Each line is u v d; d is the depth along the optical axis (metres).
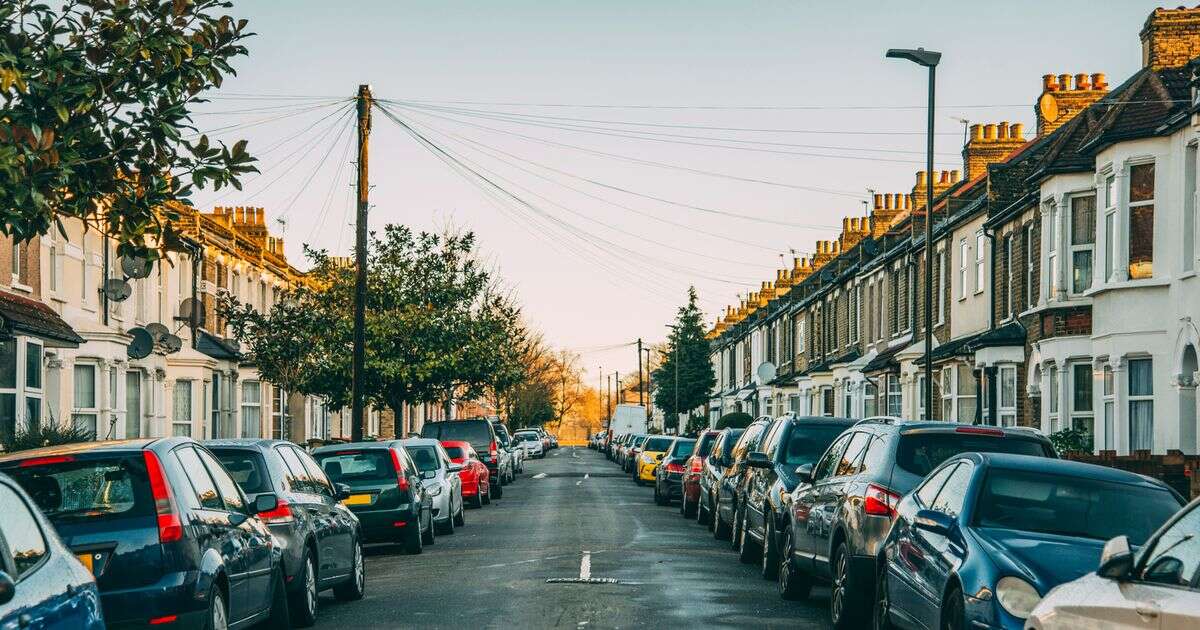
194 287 34.88
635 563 16.77
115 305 29.48
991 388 28.92
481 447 33.84
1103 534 8.75
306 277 36.75
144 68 11.09
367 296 36.00
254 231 44.84
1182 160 21.41
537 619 11.78
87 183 11.01
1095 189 25.08
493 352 37.34
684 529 23.06
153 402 31.27
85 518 8.47
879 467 11.22
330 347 35.03
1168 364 21.84
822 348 53.25
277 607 10.82
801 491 13.38
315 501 12.62
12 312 21.09
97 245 28.22
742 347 77.44
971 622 7.98
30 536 6.20
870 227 49.50
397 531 18.38
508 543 20.06
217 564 8.90
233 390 39.41
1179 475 18.50
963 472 9.51
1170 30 25.75
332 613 12.55
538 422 112.44
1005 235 30.30
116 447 8.83
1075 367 25.44
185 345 34.78
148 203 11.16
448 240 37.28
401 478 18.52
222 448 11.68
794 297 60.50
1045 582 7.76
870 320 45.16
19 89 9.73
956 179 44.06
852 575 10.89
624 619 11.78
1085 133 26.11
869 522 10.86
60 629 5.90
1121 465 19.20
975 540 8.48
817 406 51.69
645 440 43.75
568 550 18.56
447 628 11.37
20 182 9.85
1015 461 9.40
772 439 16.67
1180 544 5.84
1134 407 22.84
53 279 25.89
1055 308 25.64
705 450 26.52
